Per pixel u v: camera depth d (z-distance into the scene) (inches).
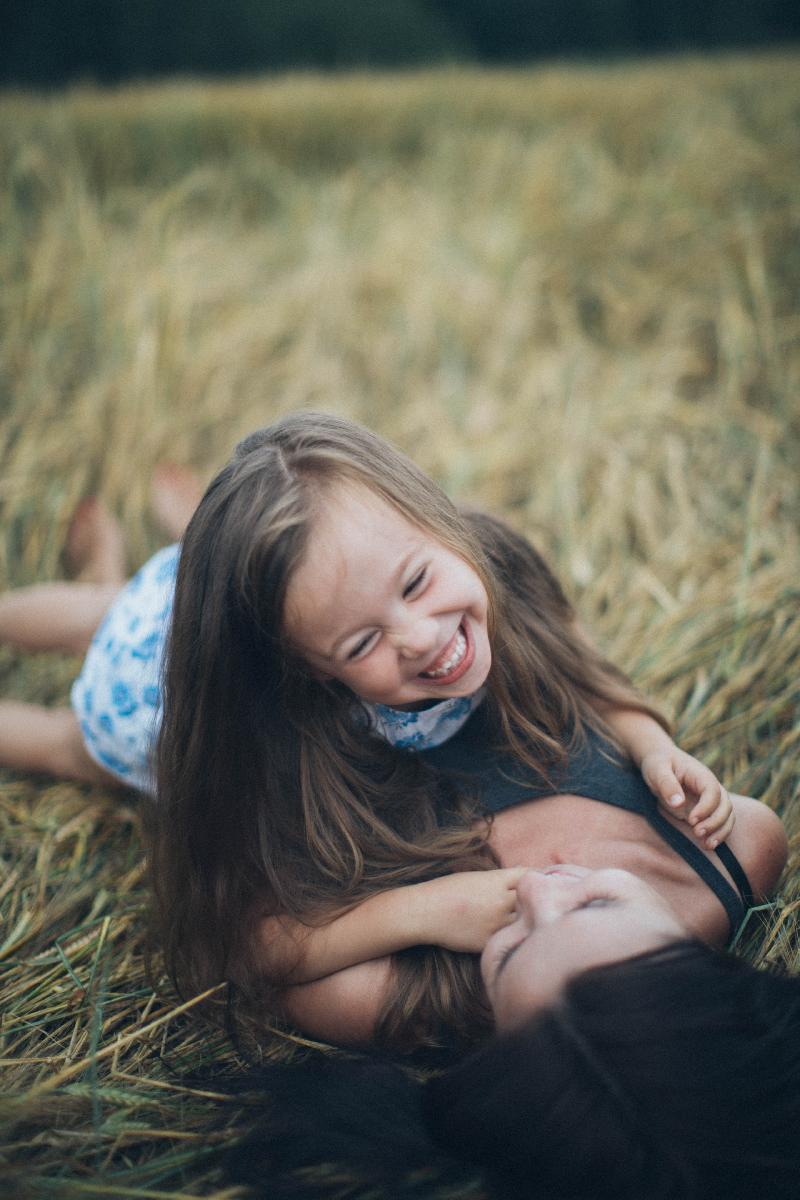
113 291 124.0
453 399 116.9
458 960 56.4
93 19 217.9
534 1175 42.5
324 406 117.5
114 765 74.9
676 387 117.3
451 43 251.1
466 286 128.0
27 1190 48.8
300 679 56.4
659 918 46.5
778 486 101.1
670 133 146.2
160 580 73.0
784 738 75.4
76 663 93.4
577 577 95.4
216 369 121.1
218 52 226.2
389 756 61.6
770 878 62.2
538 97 156.3
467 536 57.5
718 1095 41.6
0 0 213.8
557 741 62.0
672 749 62.7
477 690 60.7
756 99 152.1
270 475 52.8
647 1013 42.1
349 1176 48.1
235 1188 48.9
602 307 127.6
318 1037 60.0
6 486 107.6
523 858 59.6
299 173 149.9
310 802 58.6
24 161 136.1
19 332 121.3
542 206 137.9
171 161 145.4
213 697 56.4
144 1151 54.4
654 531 99.4
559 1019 42.2
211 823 59.0
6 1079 58.2
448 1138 45.8
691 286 125.6
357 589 50.9
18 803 80.4
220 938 60.1
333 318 125.6
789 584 88.8
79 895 71.3
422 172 146.3
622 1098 40.9
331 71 227.6
